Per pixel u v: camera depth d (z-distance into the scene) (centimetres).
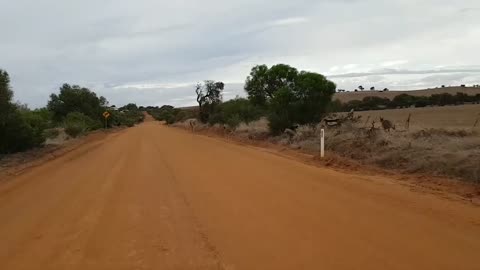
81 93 7388
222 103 6197
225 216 846
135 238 725
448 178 1155
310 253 611
